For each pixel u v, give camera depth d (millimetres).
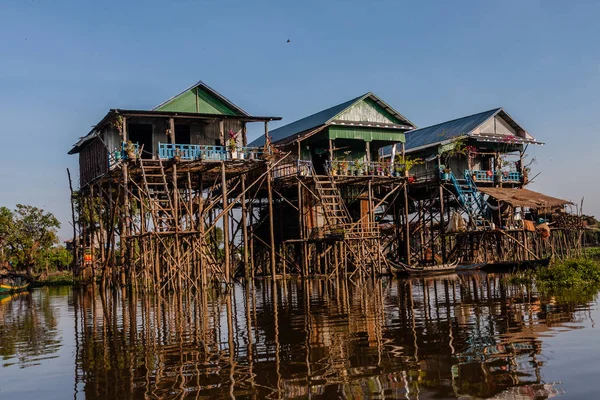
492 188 36500
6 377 10617
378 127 34875
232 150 27297
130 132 29703
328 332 13359
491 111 39250
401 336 12500
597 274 23016
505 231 33656
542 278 23344
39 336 15172
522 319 14109
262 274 35906
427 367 9781
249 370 10039
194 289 25562
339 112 33719
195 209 29422
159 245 24375
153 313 18172
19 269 45375
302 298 21172
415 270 31547
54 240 45562
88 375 10414
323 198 31609
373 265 29609
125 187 24906
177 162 25234
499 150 39938
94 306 21828
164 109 28484
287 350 11484
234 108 29375
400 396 8344
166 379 9742
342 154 36750
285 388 8922
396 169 34750
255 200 40375
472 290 21547
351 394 8516
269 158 28375
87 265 34312
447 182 36250
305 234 31703
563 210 37688
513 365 9680
